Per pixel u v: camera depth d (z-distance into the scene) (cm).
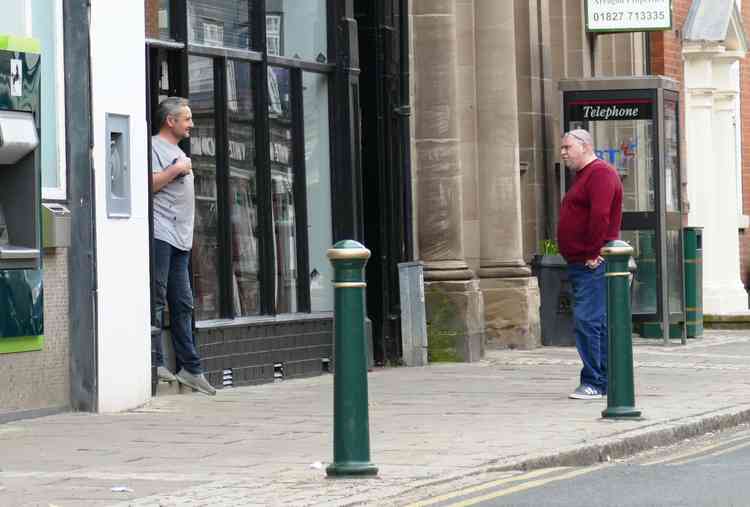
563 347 3103
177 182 2080
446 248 2752
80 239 1870
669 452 1691
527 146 3241
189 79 2208
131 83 1953
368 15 2603
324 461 1497
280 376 2366
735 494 1350
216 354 2220
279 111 2411
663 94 3194
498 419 1834
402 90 2642
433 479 1386
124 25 1941
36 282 1802
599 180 2062
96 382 1875
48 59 1867
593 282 2073
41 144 1852
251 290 2342
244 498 1278
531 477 1451
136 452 1565
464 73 2981
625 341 1828
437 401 2048
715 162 4128
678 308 3238
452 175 2758
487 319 3017
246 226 2334
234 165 2308
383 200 2612
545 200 3288
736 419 1928
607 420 1819
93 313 1869
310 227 2483
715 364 2680
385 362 2620
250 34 2347
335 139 2509
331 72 2505
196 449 1588
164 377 2092
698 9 4025
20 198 1798
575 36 3441
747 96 4478
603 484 1413
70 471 1439
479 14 2988
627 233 3247
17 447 1598
